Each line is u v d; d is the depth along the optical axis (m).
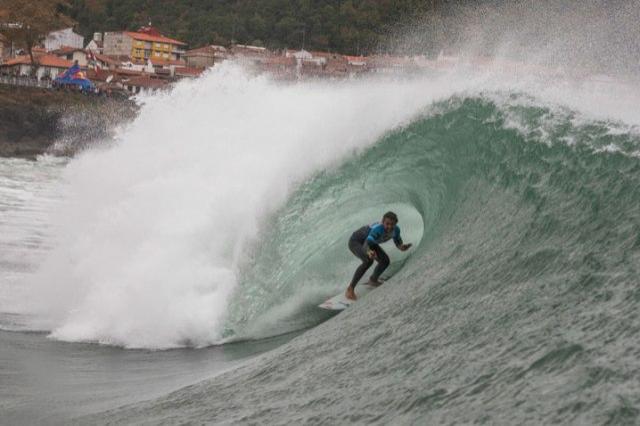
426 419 17.45
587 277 21.58
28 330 41.34
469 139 37.97
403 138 41.88
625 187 26.09
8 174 183.38
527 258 25.44
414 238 42.00
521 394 16.70
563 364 17.23
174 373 31.91
